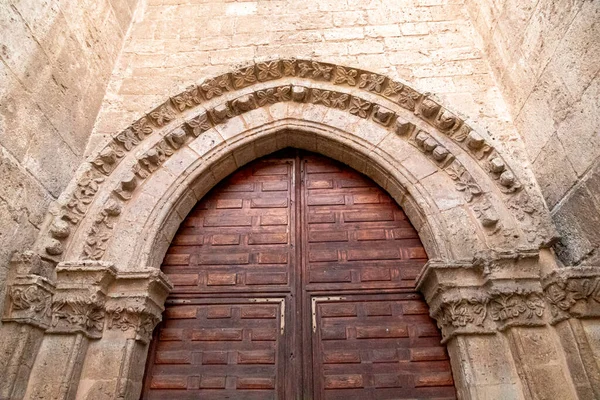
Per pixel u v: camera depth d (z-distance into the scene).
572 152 3.17
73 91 3.80
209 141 4.19
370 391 3.37
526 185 3.53
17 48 3.10
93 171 3.71
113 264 3.28
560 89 3.32
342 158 4.41
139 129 4.00
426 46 4.65
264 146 4.43
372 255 3.96
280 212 4.26
